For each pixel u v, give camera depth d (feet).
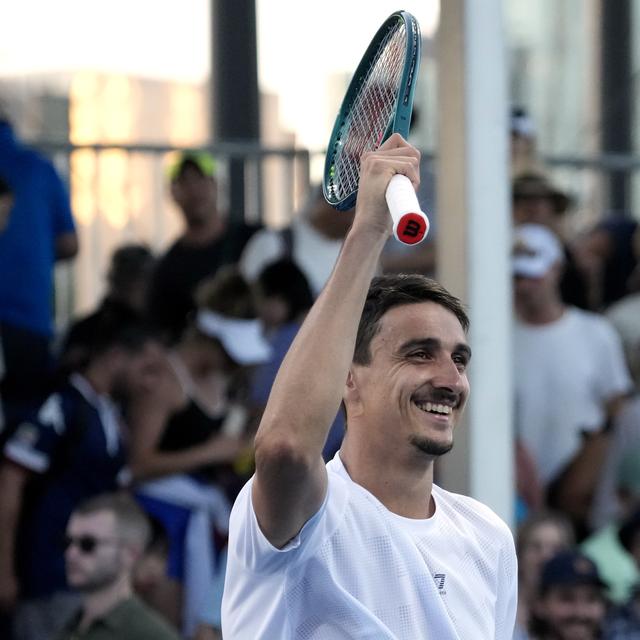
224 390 73.51
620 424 79.82
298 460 31.17
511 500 51.62
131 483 69.77
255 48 98.84
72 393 69.10
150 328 71.77
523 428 79.46
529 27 106.01
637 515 73.41
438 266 52.24
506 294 51.85
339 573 33.50
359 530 33.94
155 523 68.59
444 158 51.88
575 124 107.14
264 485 31.55
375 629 33.27
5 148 77.71
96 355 70.08
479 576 35.68
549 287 80.12
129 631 58.85
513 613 37.01
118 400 70.90
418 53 34.09
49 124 94.22
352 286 32.40
